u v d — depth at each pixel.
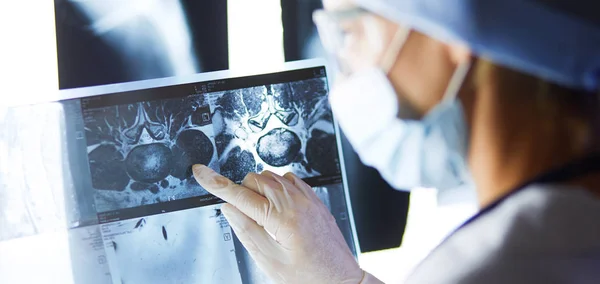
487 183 1.29
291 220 0.86
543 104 1.30
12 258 1.02
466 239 0.69
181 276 1.05
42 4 1.11
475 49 1.30
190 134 1.04
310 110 1.09
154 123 1.04
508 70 1.31
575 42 1.31
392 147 1.27
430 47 1.29
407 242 1.26
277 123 1.08
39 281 1.03
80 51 1.11
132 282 1.04
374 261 1.24
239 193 0.89
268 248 0.90
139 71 1.14
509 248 0.65
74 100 1.04
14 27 1.09
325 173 1.09
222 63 1.18
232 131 1.06
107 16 1.13
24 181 1.03
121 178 1.03
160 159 1.04
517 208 0.70
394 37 1.27
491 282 0.63
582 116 1.30
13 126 1.03
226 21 1.18
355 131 1.26
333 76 1.25
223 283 1.06
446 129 1.29
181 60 1.16
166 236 1.05
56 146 1.03
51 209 1.03
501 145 1.30
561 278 0.63
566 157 1.28
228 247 1.07
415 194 1.27
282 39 1.21
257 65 1.08
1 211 1.03
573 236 0.66
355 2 1.25
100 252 1.04
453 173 1.29
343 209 1.09
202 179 0.92
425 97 1.29
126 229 1.04
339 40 1.25
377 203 1.26
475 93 1.31
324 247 0.87
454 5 1.29
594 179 1.12
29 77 1.09
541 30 1.31
